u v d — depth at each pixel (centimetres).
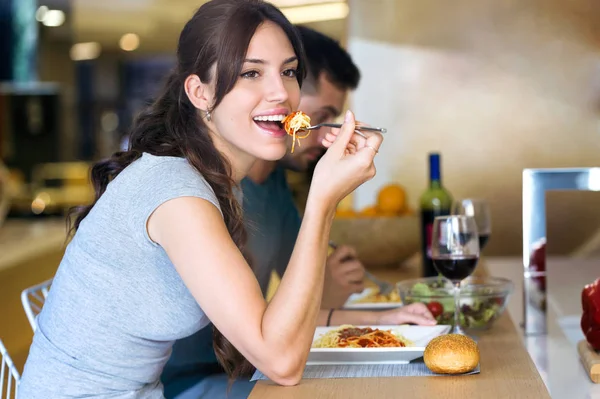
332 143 144
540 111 368
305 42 228
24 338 321
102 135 1077
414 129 374
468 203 223
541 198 185
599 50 361
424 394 128
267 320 131
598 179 183
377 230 268
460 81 371
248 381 170
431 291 182
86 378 146
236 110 147
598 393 138
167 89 157
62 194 671
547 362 161
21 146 806
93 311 145
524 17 365
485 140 371
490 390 129
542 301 185
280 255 242
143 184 142
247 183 215
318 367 148
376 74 375
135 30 873
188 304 144
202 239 133
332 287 210
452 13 369
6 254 325
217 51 146
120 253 142
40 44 860
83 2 735
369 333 158
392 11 372
